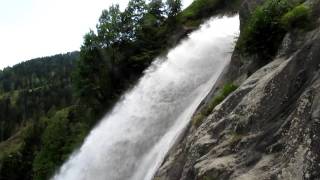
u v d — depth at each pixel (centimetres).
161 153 2280
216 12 3822
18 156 8719
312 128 1047
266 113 1288
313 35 1406
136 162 2842
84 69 4588
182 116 2688
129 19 4481
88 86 4512
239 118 1378
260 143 1227
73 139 4775
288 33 1566
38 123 9869
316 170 998
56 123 5462
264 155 1191
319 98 1076
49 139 5331
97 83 4469
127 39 4444
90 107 4556
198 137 1530
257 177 1132
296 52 1320
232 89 1777
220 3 3853
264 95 1328
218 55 3088
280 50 1617
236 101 1485
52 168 4881
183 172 1473
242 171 1204
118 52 4447
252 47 1802
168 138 2456
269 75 1395
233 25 3231
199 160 1380
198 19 3997
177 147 1869
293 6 1733
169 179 1642
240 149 1280
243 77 1864
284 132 1169
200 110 2034
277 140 1180
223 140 1384
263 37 1758
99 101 4450
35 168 5316
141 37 4362
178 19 4188
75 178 3778
